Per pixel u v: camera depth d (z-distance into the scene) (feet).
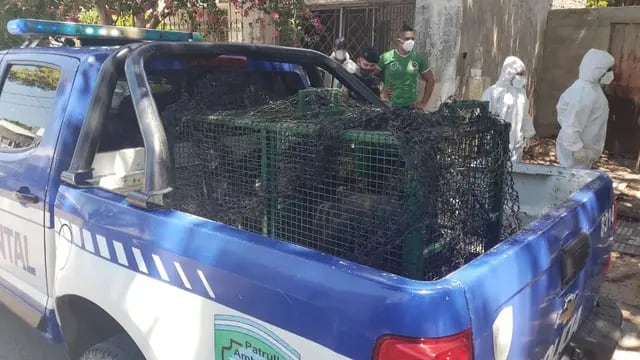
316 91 8.36
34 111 9.32
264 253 5.65
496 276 5.28
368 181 6.68
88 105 8.34
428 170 6.16
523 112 18.03
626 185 23.35
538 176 9.43
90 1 18.84
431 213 6.40
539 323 6.12
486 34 24.85
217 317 5.98
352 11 26.45
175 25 23.08
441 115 6.69
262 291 5.54
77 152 8.13
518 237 6.06
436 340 4.65
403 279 4.93
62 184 8.29
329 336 5.08
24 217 8.96
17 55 10.22
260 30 23.17
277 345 5.47
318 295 5.17
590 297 7.94
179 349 6.46
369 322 4.84
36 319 8.98
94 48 9.20
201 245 6.12
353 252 6.74
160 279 6.58
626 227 18.40
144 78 7.66
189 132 8.25
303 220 7.23
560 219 6.73
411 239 6.34
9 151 9.54
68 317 8.47
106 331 8.39
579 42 30.94
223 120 7.75
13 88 10.11
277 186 7.30
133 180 8.93
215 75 10.11
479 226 7.23
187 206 8.11
